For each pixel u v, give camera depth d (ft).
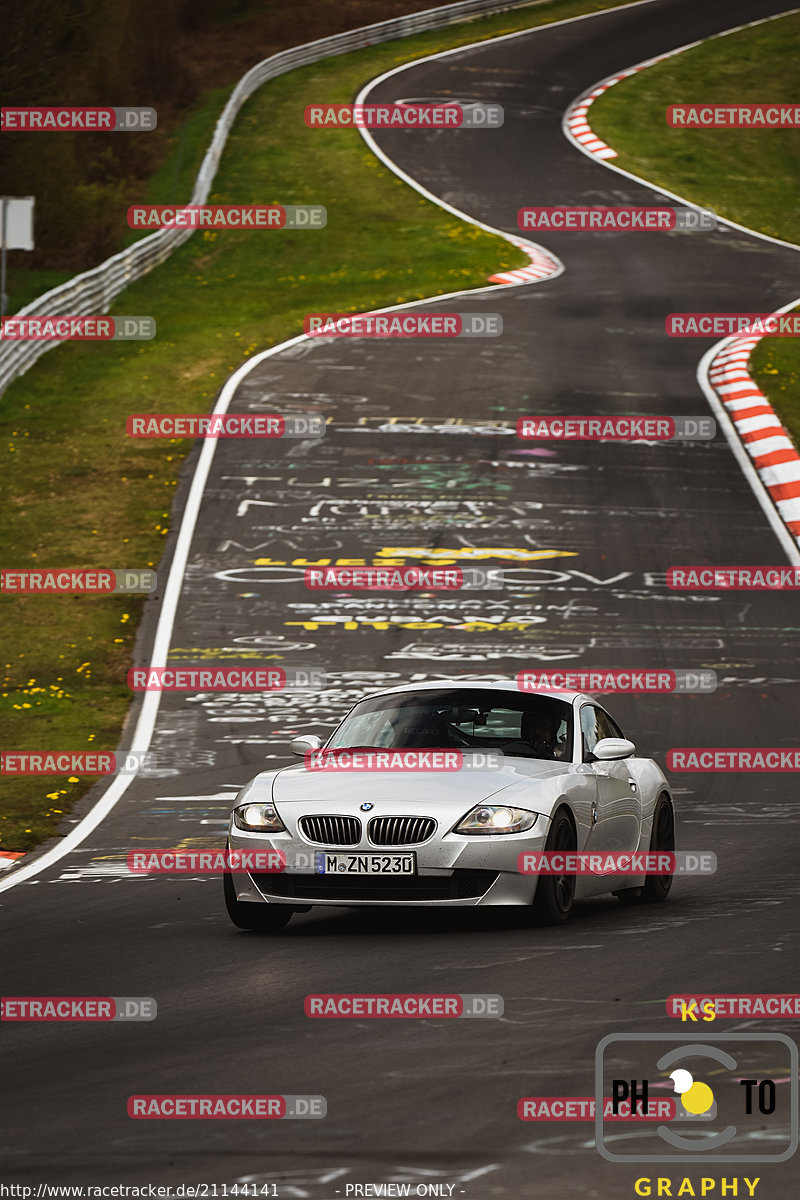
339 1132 64.64
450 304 466.70
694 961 96.63
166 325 455.22
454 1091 70.03
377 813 109.29
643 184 640.99
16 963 101.86
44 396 387.14
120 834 156.76
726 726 198.59
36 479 325.62
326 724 202.90
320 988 91.61
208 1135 64.54
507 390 376.68
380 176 633.20
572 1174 59.31
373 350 415.64
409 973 95.20
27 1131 65.77
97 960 102.17
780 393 373.61
